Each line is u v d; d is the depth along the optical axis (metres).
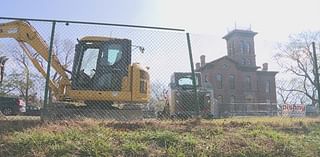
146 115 14.88
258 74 66.88
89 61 14.47
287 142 10.66
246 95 66.12
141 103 14.38
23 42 14.30
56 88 14.07
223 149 9.84
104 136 9.69
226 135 10.88
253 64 75.81
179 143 9.80
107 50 14.54
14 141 8.99
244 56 75.62
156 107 16.64
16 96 21.44
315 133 12.12
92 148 8.98
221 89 65.62
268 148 10.19
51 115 12.54
